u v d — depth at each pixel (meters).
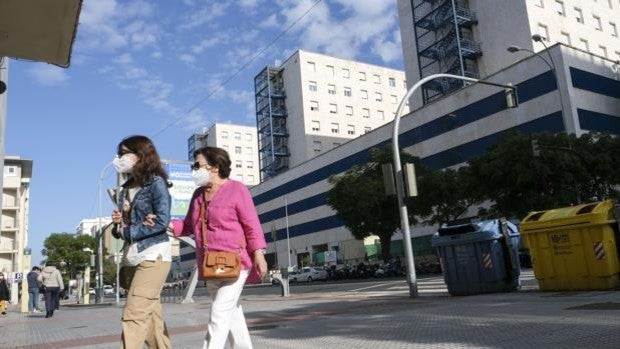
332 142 86.38
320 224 69.31
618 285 10.93
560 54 40.62
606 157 28.94
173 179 27.70
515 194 29.86
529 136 29.34
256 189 86.19
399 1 66.00
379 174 38.88
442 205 37.78
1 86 8.17
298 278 51.75
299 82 85.94
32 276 23.03
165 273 4.45
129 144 4.55
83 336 10.65
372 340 6.97
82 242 67.31
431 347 6.07
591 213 11.07
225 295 4.21
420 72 62.19
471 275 13.15
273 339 7.80
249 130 118.38
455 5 56.38
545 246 11.88
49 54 7.81
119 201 4.62
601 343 5.52
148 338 4.41
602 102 42.12
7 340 10.77
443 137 49.62
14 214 72.25
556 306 8.98
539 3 51.47
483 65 55.22
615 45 57.22
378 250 61.00
